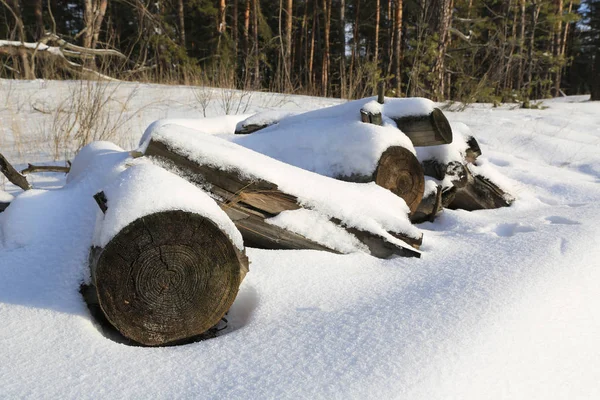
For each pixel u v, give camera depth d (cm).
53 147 545
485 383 149
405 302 201
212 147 240
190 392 150
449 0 1088
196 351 175
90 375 158
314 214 261
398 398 140
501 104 1081
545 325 183
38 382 154
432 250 271
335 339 174
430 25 1092
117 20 1870
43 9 1995
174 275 188
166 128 237
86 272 206
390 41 1912
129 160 234
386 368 152
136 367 164
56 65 1052
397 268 245
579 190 444
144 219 181
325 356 163
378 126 325
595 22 3150
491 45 1206
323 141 331
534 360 163
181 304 190
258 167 247
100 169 242
